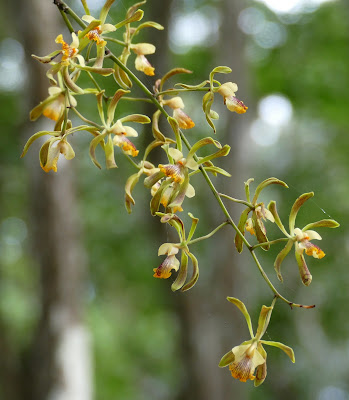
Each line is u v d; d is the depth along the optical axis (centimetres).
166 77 247
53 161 212
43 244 700
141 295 1350
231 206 648
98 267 1140
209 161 233
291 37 1046
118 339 1406
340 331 1092
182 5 898
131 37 244
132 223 1062
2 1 740
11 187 1126
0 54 976
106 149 224
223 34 810
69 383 673
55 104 211
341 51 1021
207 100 237
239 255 733
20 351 902
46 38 648
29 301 1258
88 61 231
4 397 866
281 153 1102
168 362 1384
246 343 219
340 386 1130
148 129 332
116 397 1234
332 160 1111
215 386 748
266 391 1076
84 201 1064
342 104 994
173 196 215
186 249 225
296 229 229
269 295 688
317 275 981
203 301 757
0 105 994
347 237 950
